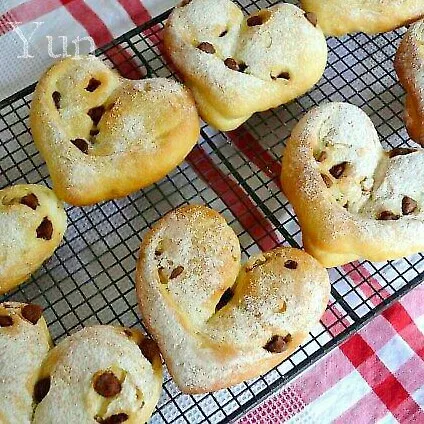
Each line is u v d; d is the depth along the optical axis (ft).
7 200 1.59
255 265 1.57
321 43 1.74
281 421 1.60
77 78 1.66
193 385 1.46
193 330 1.49
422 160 1.63
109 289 1.67
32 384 1.46
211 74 1.67
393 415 1.61
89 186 1.60
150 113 1.63
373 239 1.55
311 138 1.64
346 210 1.59
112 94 1.66
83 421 1.41
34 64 1.92
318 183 1.59
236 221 1.73
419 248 1.58
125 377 1.44
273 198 1.75
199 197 1.75
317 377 1.63
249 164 1.79
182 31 1.73
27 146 1.79
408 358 1.65
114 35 1.96
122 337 1.49
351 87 1.86
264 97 1.70
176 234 1.55
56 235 1.61
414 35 1.76
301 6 1.85
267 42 1.71
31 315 1.52
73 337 1.49
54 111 1.64
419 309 1.69
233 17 1.75
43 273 1.67
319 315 1.52
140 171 1.61
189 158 1.79
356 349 1.65
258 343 1.48
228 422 1.49
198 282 1.52
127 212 1.74
